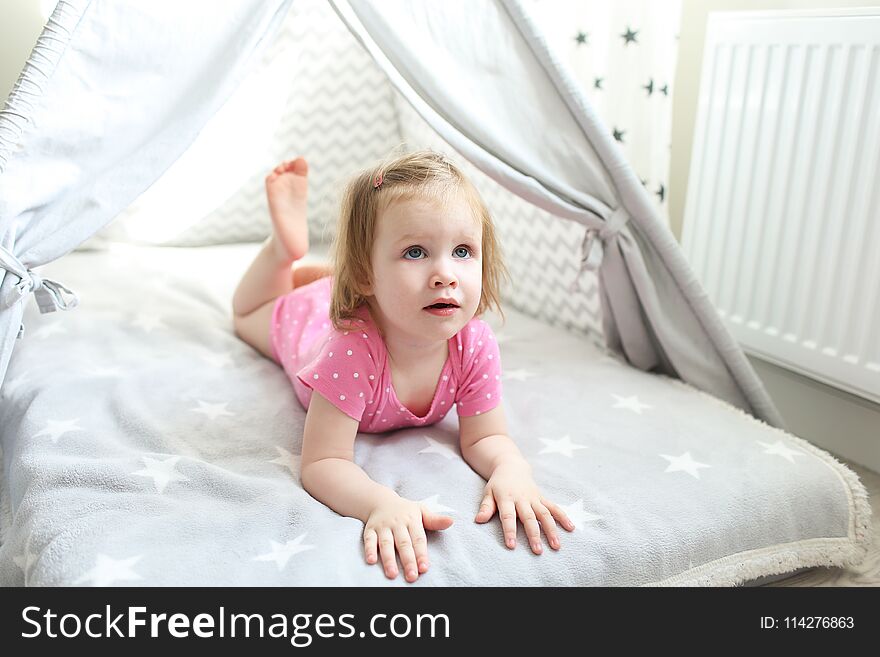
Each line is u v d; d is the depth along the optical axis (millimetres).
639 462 1248
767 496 1196
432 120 1302
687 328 1541
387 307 1123
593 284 1702
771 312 1704
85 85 1107
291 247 1514
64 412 1309
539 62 1336
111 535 1010
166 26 1136
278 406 1385
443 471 1190
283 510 1083
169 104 1167
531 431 1334
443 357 1229
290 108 2158
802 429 1750
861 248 1497
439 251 1102
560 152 1387
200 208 2129
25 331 1595
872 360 1514
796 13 1553
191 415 1339
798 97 1571
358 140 2238
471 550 1035
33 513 1070
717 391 1556
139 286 1839
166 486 1130
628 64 1587
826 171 1540
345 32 2168
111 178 1156
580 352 1658
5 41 1936
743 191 1715
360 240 1149
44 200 1107
